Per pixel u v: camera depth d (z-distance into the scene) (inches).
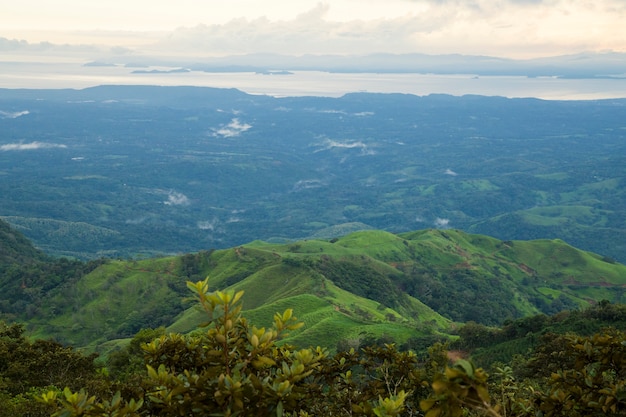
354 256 6063.0
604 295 6122.1
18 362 1274.6
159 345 268.8
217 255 5723.4
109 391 845.8
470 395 148.9
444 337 3211.1
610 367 256.7
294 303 3966.5
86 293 5007.4
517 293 5969.5
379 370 366.0
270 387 187.8
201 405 186.9
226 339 201.3
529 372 1470.2
